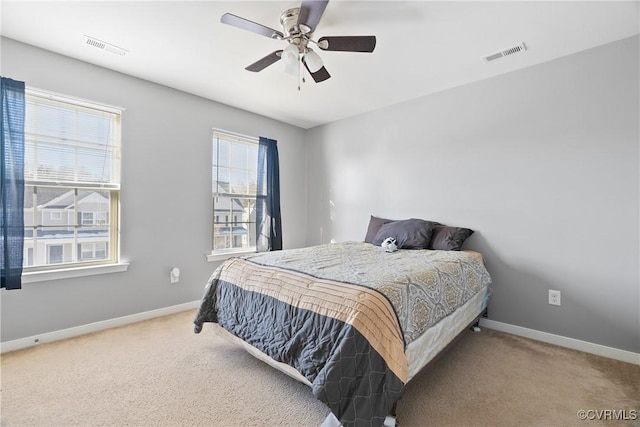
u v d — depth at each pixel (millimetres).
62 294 2484
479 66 2668
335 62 2600
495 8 1912
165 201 3104
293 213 4477
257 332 1858
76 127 2611
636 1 1834
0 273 2180
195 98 3340
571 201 2453
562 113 2492
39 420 1521
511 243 2756
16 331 2283
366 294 1523
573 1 1843
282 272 1979
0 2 1849
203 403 1675
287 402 1692
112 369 2012
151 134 3004
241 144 3850
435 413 1613
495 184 2848
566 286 2475
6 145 2201
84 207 2658
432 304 1807
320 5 1619
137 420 1532
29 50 2338
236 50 2434
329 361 1362
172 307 3145
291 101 3539
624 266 2236
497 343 2516
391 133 3646
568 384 1894
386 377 1347
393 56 2500
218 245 3605
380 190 3758
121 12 1958
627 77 2225
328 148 4355
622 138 2240
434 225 3129
